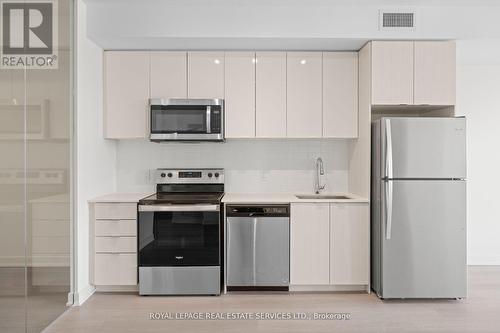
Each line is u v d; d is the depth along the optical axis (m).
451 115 3.85
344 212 3.88
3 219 2.46
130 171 4.51
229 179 4.54
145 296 3.83
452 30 3.71
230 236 3.85
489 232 4.84
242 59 4.13
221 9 3.72
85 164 3.69
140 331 3.03
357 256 3.88
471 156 4.83
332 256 3.88
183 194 4.34
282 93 4.14
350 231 3.87
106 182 4.25
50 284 3.12
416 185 3.64
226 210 3.86
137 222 3.85
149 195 4.24
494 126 4.82
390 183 3.62
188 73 4.12
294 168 4.54
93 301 3.69
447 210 3.65
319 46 4.00
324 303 3.64
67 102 3.38
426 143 3.63
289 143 4.55
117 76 4.11
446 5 3.69
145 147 4.51
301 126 4.14
